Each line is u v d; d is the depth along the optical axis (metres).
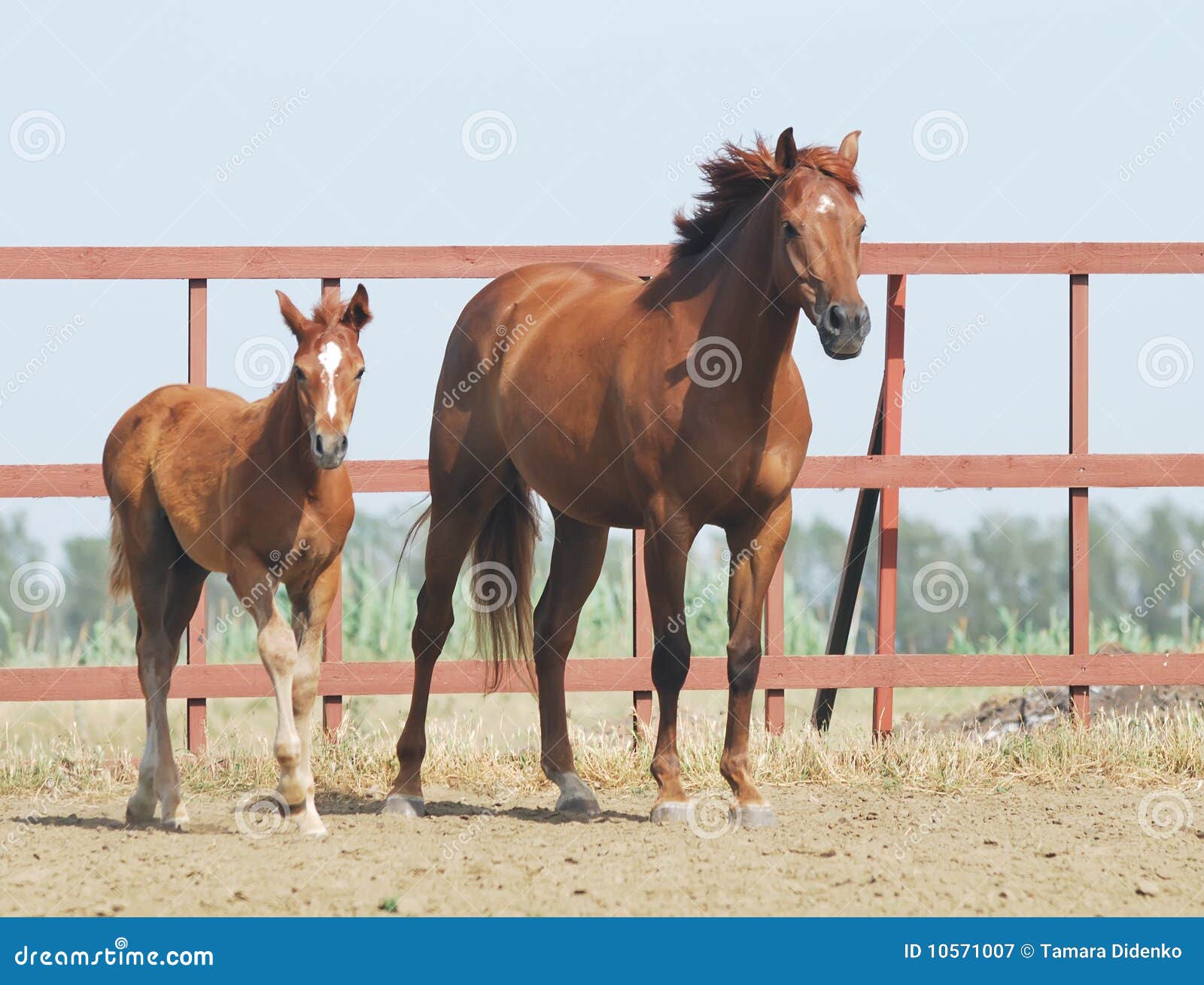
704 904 5.23
